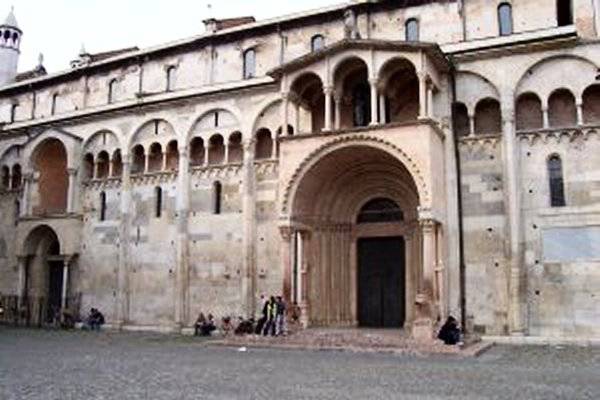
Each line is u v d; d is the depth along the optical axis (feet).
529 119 103.60
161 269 130.72
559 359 75.31
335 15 125.59
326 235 114.42
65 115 151.23
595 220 95.81
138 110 138.51
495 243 101.45
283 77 110.52
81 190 144.87
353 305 113.91
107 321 134.82
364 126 108.27
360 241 116.06
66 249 141.28
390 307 111.86
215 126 130.11
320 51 105.91
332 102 112.06
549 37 104.06
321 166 106.52
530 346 93.04
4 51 191.31
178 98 133.39
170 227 131.23
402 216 113.09
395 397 46.32
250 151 124.16
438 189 100.32
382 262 114.01
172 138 134.51
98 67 152.56
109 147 143.13
